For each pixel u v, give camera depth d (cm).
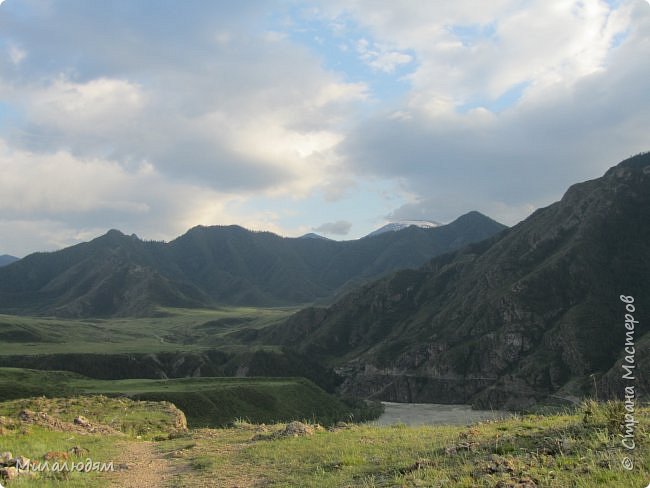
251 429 2697
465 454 1459
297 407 10225
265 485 1477
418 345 17800
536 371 14275
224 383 10781
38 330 18288
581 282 16650
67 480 1588
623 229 17912
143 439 2648
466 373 16075
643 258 16900
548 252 19062
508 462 1276
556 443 1416
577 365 13750
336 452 1762
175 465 1848
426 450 1630
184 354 15312
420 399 16175
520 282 17375
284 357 17975
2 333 16962
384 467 1484
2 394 7444
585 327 14625
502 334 16200
